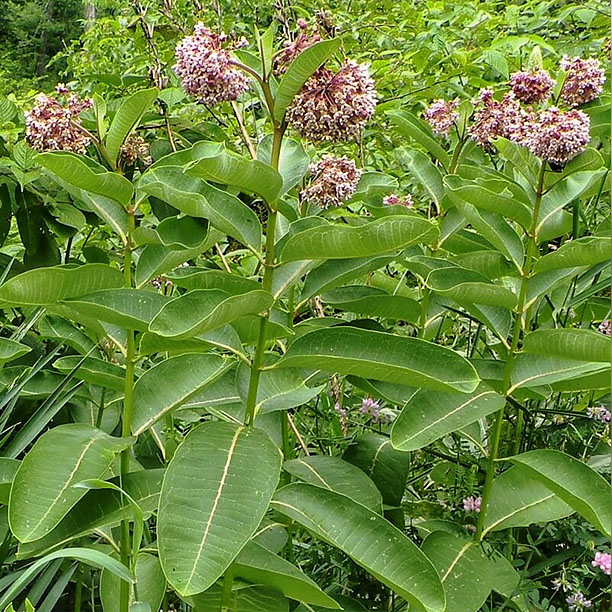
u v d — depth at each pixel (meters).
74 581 1.02
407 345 0.73
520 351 0.87
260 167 0.69
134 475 0.78
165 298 0.76
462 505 1.00
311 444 1.16
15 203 1.23
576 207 0.94
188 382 0.81
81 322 0.80
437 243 1.10
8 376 1.00
